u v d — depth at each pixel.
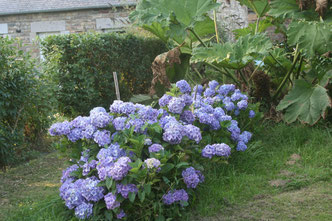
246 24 12.12
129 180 2.83
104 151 3.01
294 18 5.14
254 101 5.81
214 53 5.28
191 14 5.50
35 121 5.91
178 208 3.09
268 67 6.25
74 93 6.86
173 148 3.17
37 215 3.23
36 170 4.81
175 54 5.57
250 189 3.63
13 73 5.15
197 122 4.00
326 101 4.75
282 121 5.46
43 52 6.86
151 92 5.69
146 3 5.62
